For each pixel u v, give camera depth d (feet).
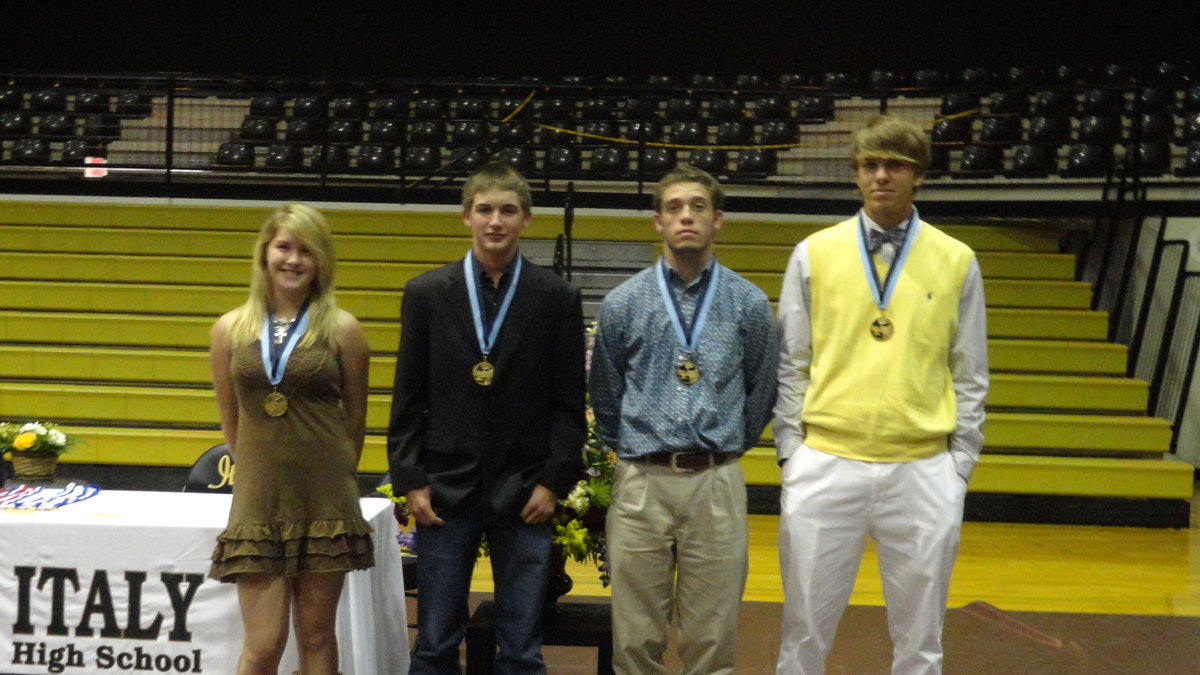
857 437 8.91
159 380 24.47
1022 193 30.55
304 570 8.55
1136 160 25.98
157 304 26.16
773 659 12.99
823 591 9.05
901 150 8.77
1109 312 27.66
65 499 10.41
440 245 28.07
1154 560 18.97
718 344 9.11
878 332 8.92
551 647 13.37
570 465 9.30
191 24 36.73
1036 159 29.32
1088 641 14.01
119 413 23.57
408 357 9.36
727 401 9.11
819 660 9.20
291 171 30.99
